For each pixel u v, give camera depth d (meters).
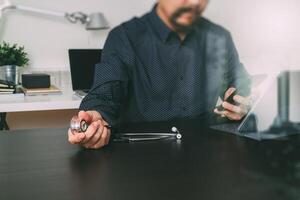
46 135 0.79
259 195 0.45
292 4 0.92
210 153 0.63
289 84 0.72
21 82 1.89
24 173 0.54
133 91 0.90
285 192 0.45
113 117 0.77
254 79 0.79
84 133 0.65
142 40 0.91
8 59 1.84
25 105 1.58
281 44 0.86
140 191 0.46
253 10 0.93
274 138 0.72
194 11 0.88
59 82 1.95
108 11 1.84
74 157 0.62
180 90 0.93
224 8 0.95
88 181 0.50
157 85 0.90
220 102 0.90
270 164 0.56
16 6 1.86
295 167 0.55
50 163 0.59
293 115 0.73
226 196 0.44
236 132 0.78
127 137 0.75
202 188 0.47
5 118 1.77
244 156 0.61
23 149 0.68
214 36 0.92
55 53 1.99
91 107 0.75
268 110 0.73
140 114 0.91
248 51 0.88
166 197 0.44
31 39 1.95
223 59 0.90
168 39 0.90
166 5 0.88
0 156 0.63
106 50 0.91
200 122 0.89
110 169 0.55
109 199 0.44
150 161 0.59
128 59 0.89
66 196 0.45
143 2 1.32
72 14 1.93
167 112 0.92
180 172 0.53
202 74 0.91
